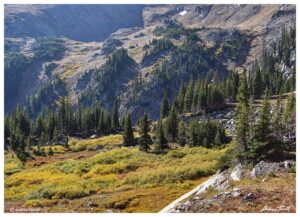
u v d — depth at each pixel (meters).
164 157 70.25
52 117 127.31
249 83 117.38
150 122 123.38
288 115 56.50
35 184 57.03
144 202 41.72
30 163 83.62
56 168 69.19
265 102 46.97
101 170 63.34
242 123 45.38
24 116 126.81
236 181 35.66
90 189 50.25
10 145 102.62
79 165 68.38
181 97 128.12
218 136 80.44
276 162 38.56
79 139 123.50
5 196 49.53
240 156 42.00
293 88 111.81
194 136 83.50
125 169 63.09
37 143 117.94
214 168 53.19
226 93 122.44
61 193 48.03
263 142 41.53
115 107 131.88
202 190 37.00
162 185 49.22
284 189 31.09
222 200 30.92
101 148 99.44
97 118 133.00
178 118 110.38
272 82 129.88
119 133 126.56
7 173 71.50
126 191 48.16
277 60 168.62
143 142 80.56
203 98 116.88
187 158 66.81
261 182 33.69
